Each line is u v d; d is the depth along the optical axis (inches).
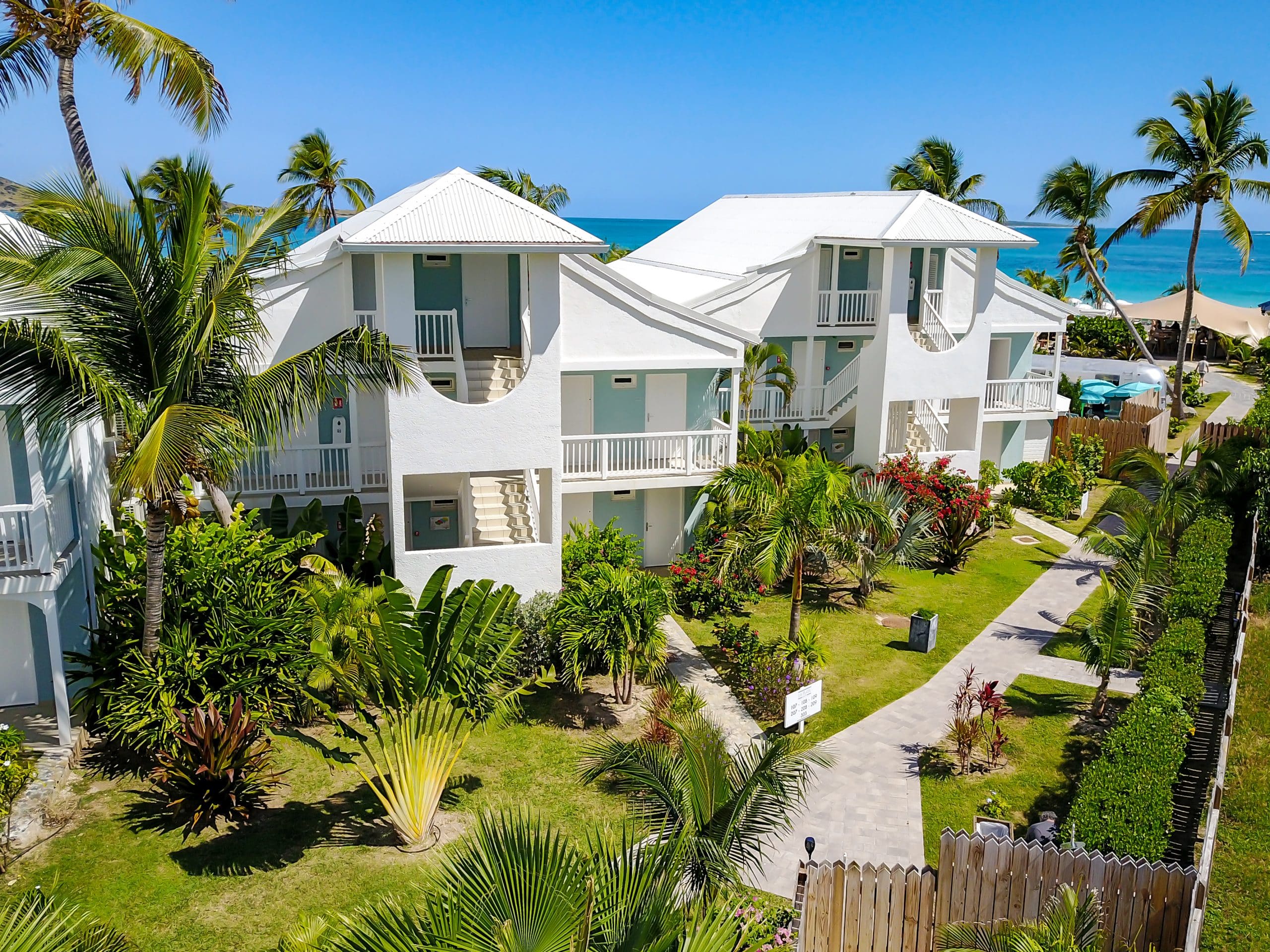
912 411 1160.8
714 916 328.2
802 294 1083.3
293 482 844.6
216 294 541.0
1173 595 733.3
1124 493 877.2
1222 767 515.5
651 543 960.9
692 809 431.8
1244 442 988.6
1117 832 453.4
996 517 1133.1
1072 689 727.7
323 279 829.2
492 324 891.4
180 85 857.5
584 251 730.2
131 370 536.7
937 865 509.0
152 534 565.6
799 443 1059.9
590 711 687.1
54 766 584.4
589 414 927.7
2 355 490.6
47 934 335.9
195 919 465.1
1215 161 1517.0
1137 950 415.5
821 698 676.7
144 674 575.8
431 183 788.0
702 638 812.6
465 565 767.7
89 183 508.7
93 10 816.9
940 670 762.2
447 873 327.0
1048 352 2358.5
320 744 530.6
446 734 532.4
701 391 952.3
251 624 609.6
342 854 519.8
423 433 743.1
